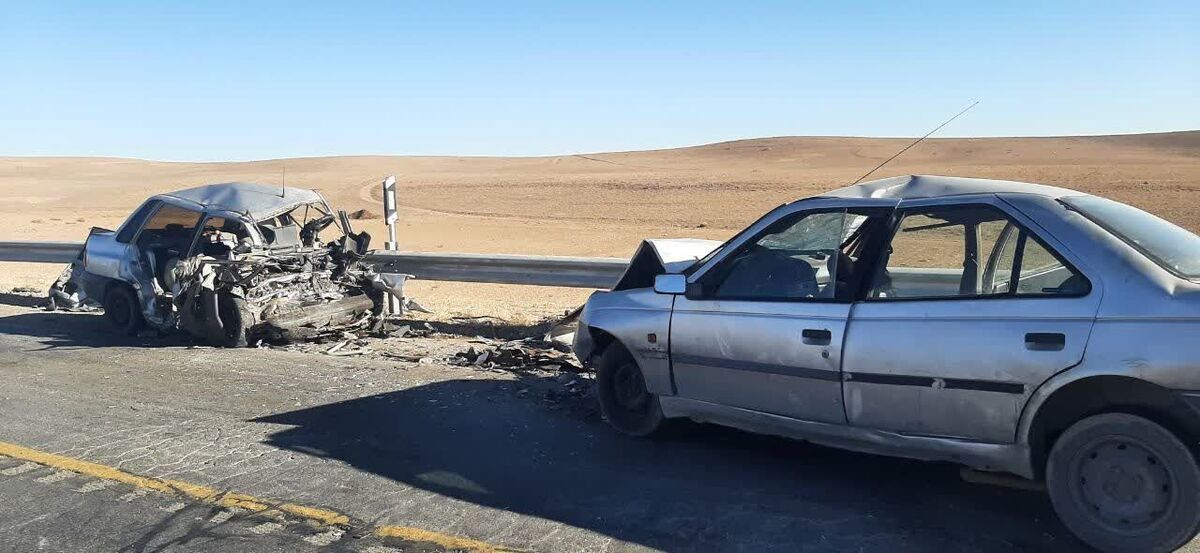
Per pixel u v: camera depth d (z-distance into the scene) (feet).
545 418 22.02
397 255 40.81
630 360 20.29
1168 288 13.12
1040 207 14.82
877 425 15.66
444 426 21.42
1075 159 435.94
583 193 235.81
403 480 17.57
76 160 552.82
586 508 15.94
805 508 15.74
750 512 15.61
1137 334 12.98
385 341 33.47
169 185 313.32
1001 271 15.34
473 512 15.81
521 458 18.90
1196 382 12.48
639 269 22.77
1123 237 14.15
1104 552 13.61
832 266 16.69
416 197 235.40
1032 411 13.91
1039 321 13.92
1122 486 13.46
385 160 549.13
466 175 358.43
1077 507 13.83
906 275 16.11
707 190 234.79
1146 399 13.26
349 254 35.94
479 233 138.00
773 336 16.75
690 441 19.93
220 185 36.19
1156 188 195.11
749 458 18.65
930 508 15.65
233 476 17.90
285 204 35.06
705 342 17.95
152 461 18.89
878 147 554.46
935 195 16.11
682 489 16.81
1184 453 12.85
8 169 455.63
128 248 35.14
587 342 21.08
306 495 16.78
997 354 14.12
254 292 32.83
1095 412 13.84
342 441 20.26
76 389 25.63
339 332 34.94
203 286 31.81
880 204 16.52
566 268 36.91
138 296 34.91
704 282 18.30
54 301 42.57
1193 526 12.88
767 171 360.48
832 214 17.12
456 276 39.70
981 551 13.85
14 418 22.44
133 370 28.27
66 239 122.52
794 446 19.40
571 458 18.84
